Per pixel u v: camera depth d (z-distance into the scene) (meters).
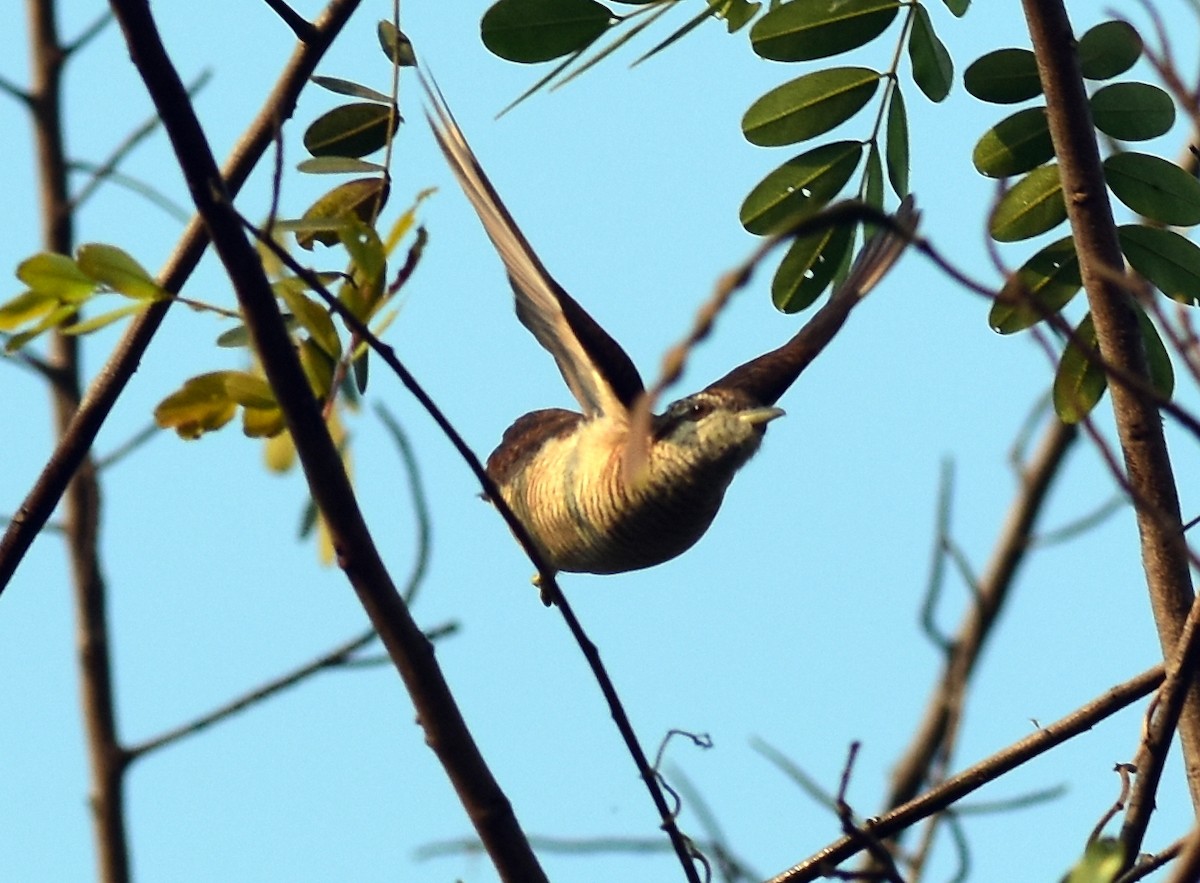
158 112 7.19
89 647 12.45
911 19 9.88
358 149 9.78
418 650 7.93
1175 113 9.58
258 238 7.04
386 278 8.08
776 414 11.12
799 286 10.28
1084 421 6.95
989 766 8.85
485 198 10.24
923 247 5.52
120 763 12.24
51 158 12.96
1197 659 7.67
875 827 8.89
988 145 9.77
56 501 10.12
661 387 5.04
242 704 11.73
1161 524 6.84
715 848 9.02
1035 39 9.31
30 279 7.93
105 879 12.10
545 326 11.50
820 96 10.00
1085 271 9.21
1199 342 6.25
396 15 9.48
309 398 7.61
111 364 10.02
